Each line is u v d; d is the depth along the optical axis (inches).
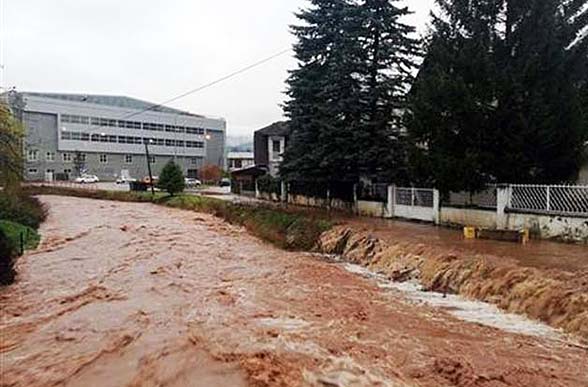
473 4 796.6
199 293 511.2
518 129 699.4
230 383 291.3
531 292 429.1
